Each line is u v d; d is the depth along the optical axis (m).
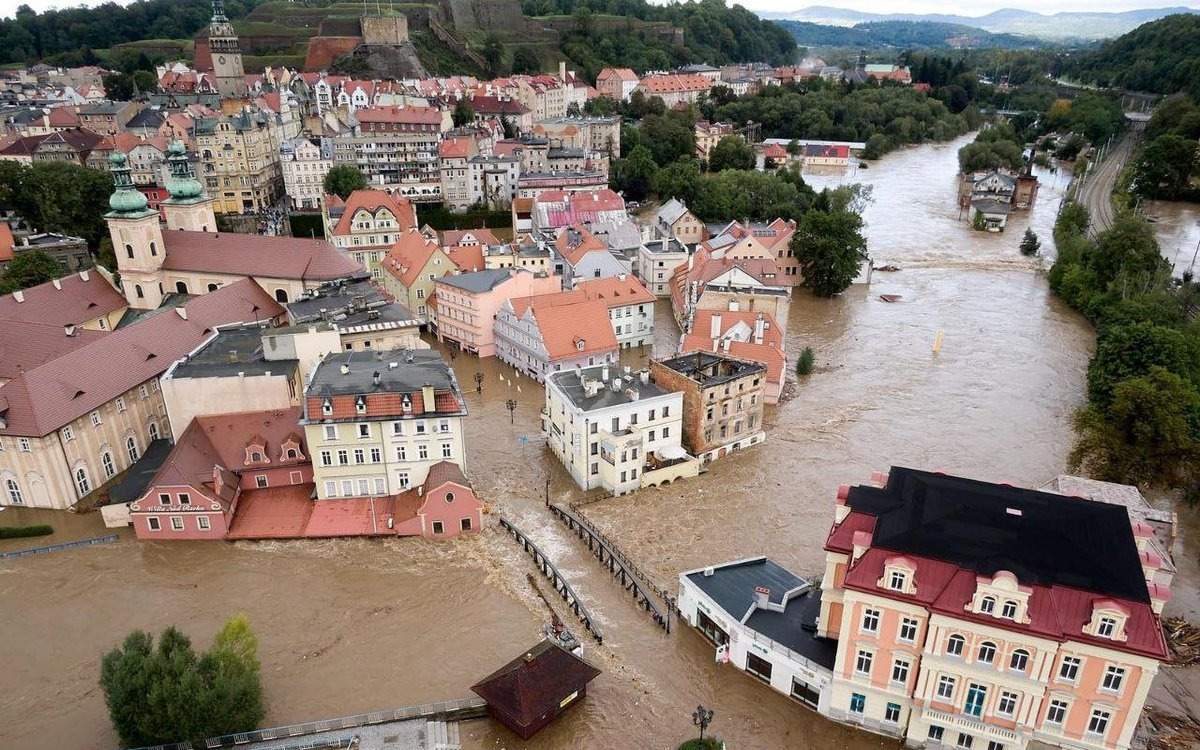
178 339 104.06
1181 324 125.44
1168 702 60.28
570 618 70.19
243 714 55.66
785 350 139.50
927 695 52.22
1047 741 50.31
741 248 154.38
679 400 95.81
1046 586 48.66
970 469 98.44
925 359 135.00
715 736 56.94
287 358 94.19
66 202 170.50
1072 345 140.88
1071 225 194.62
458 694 61.50
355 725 57.94
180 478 79.69
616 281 138.62
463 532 82.88
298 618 70.25
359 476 84.50
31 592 73.44
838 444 105.00
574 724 58.47
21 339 99.94
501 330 131.12
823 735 56.69
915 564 51.09
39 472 83.19
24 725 59.06
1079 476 93.69
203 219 142.00
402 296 149.12
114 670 55.28
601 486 93.75
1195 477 83.81
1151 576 52.62
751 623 63.06
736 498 91.31
